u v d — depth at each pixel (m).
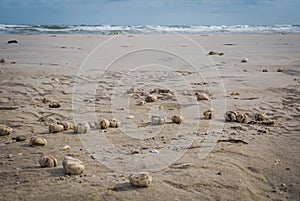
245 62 12.13
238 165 3.41
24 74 9.00
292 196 2.86
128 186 2.88
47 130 4.61
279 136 4.46
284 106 6.17
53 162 3.33
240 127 4.86
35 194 2.74
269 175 3.24
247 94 7.14
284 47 18.80
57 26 39.66
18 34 28.61
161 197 2.72
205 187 2.92
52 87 7.51
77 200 2.65
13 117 5.20
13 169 3.26
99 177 3.07
